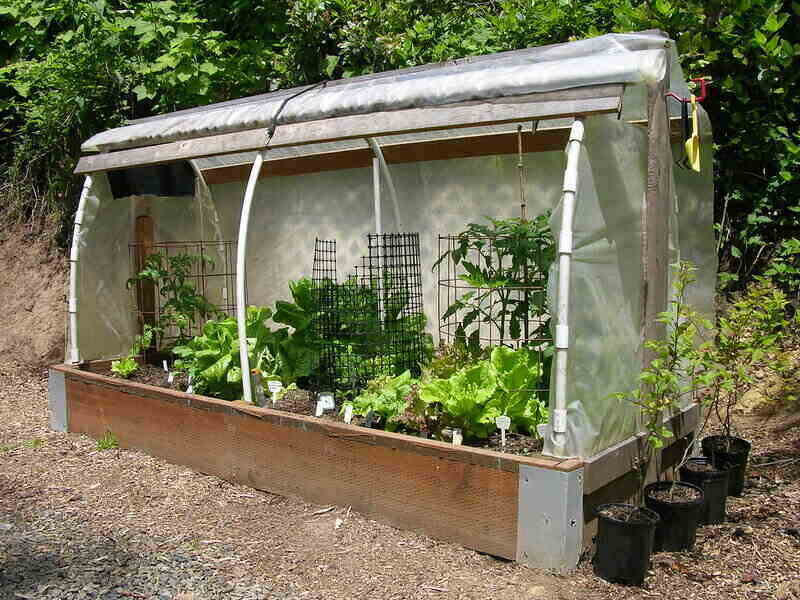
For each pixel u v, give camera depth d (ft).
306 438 13.96
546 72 11.51
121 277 20.40
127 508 14.01
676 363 12.87
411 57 22.76
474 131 16.69
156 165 20.31
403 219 18.70
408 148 18.04
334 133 13.73
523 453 12.07
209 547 12.17
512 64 13.96
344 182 19.60
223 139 15.67
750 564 11.19
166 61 22.82
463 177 17.54
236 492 14.78
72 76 25.26
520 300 14.75
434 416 13.29
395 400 13.80
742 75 19.13
